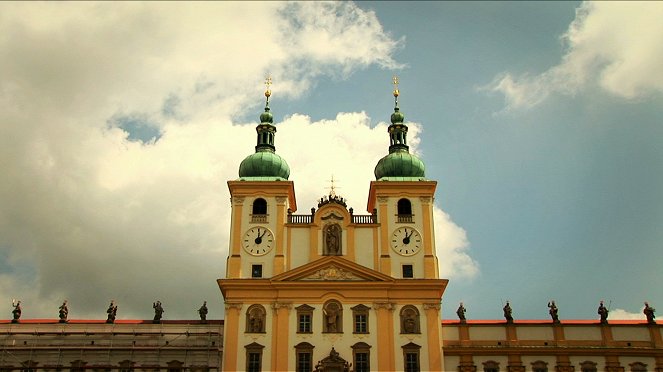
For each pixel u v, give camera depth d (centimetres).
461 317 8925
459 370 8575
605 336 8806
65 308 9106
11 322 8900
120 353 8669
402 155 9512
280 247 8812
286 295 8550
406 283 8581
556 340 8788
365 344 8344
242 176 9419
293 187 9400
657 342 8775
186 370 8594
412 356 8331
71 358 8638
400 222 8969
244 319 8456
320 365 8200
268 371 8231
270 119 10056
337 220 8956
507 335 8806
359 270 8662
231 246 8831
